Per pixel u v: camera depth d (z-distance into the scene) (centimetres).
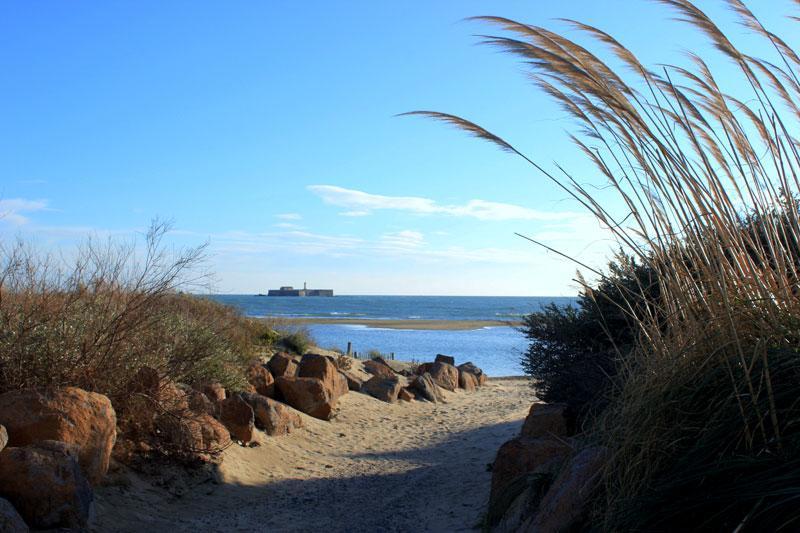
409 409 1886
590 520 437
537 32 469
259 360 1814
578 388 862
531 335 1111
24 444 676
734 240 421
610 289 711
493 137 462
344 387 1842
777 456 324
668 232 452
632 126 442
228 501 856
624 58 470
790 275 446
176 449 906
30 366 799
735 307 409
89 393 742
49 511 592
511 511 624
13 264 847
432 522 786
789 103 447
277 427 1278
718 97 460
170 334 1108
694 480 347
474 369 2642
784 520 301
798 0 427
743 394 352
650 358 460
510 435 1420
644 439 394
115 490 762
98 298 913
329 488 980
